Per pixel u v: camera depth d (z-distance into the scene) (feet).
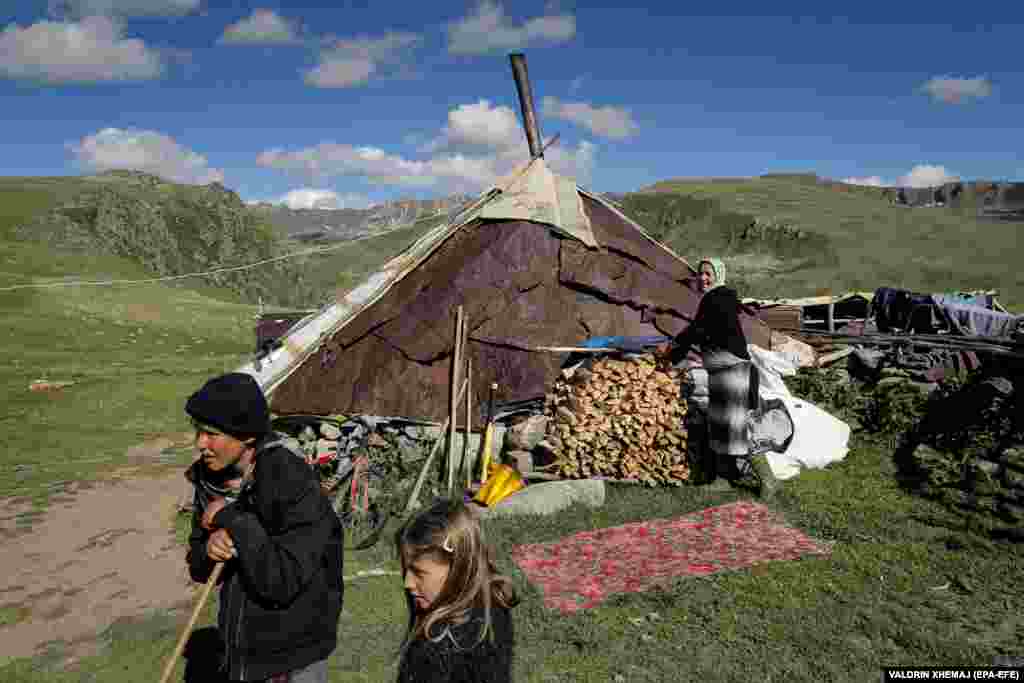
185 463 36.14
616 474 24.26
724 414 21.66
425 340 27.37
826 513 20.24
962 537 18.04
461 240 30.78
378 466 25.58
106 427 46.06
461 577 6.30
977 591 15.49
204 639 16.38
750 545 18.40
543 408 26.73
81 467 35.40
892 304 41.29
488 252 29.30
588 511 21.63
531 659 13.65
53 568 22.21
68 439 42.39
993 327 35.47
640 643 14.08
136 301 132.36
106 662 15.58
